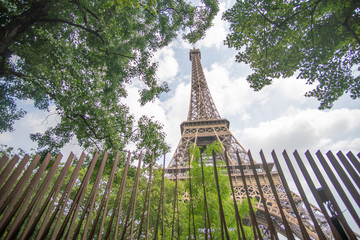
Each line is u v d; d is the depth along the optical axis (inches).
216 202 453.7
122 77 598.5
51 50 364.2
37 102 430.9
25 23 355.9
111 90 559.5
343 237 154.9
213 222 449.1
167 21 619.2
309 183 142.2
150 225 823.7
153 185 955.3
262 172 1717.5
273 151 167.6
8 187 127.3
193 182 496.7
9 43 332.2
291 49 473.4
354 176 133.6
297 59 476.4
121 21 514.3
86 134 523.8
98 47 513.0
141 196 920.3
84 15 460.1
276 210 1441.9
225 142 2332.7
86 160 565.0
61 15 427.2
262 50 499.5
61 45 373.7
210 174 496.1
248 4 452.1
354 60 445.1
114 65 554.3
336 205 129.7
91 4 461.4
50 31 414.9
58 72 365.1
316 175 143.0
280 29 440.8
